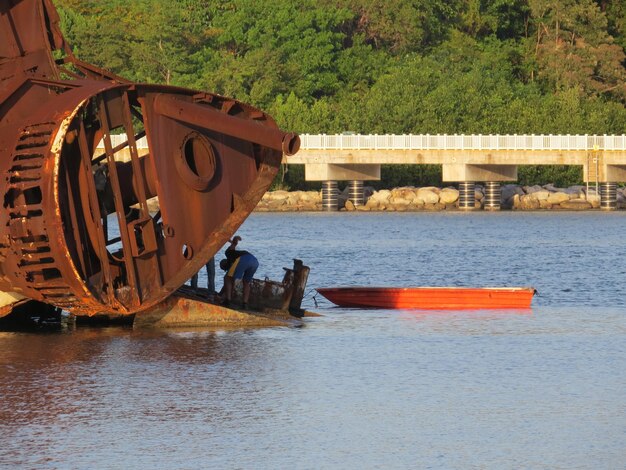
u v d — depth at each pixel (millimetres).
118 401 67750
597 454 57438
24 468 54906
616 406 67125
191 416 64312
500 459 56688
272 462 56031
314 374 76250
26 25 94938
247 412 65250
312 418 64000
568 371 77938
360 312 111188
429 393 70500
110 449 57875
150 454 57062
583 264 179250
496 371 77812
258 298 103250
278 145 90375
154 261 92688
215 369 77688
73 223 89188
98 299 90062
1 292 92812
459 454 57438
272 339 91250
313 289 136750
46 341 89625
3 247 88062
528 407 66875
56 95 92312
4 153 88375
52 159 85875
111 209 96188
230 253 102000
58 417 63969
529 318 107188
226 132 91250
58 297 90062
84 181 90000
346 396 69500
